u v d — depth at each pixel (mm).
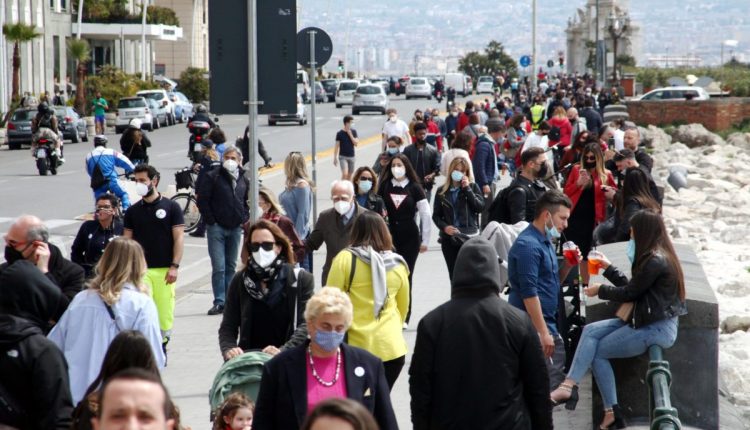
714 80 141250
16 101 89375
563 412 16531
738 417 17641
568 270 16469
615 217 19594
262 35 17281
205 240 35906
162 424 6578
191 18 171875
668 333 13820
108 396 6562
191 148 50812
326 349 10492
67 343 12727
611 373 14195
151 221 19562
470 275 11227
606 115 76625
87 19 127562
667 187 51688
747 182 60906
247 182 23984
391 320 14117
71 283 14688
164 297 19609
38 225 12844
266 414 10609
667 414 12133
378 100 118312
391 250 14445
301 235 23234
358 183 21516
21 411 10289
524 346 11133
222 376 12328
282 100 17375
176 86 136625
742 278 30719
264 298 13234
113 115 102625
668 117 93500
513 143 41094
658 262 13609
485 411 10984
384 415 10711
